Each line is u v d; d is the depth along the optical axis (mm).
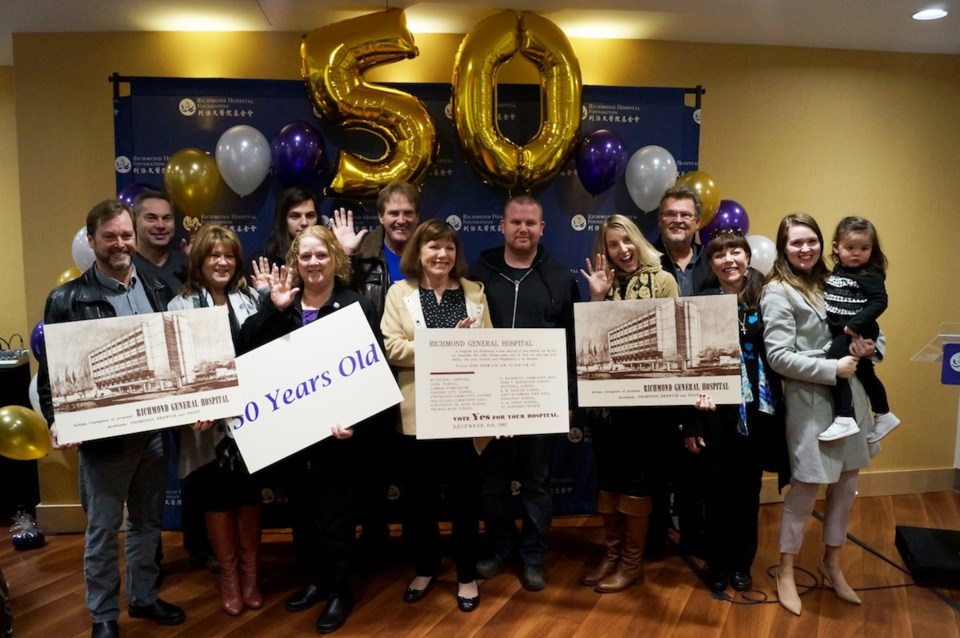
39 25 2982
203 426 2094
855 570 2688
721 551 2455
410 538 2404
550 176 2926
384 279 2518
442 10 2865
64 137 3104
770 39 3254
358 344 2193
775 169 3410
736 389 2246
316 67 2740
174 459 3096
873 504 3459
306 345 2174
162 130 3014
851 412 2201
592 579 2531
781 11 2859
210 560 2693
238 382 2125
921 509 3387
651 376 2271
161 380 2057
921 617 2318
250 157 2816
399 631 2225
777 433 2377
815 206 3459
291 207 2623
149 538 2266
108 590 2145
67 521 3150
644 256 2367
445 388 2203
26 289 3139
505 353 2250
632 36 3217
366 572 2646
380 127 2852
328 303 2229
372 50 2746
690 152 3203
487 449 2572
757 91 3352
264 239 3086
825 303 2273
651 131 3172
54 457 3158
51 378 1976
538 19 2797
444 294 2334
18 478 3301
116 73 2984
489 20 2775
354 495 2273
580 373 2299
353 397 2180
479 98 2781
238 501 2324
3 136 3605
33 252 3135
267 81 3018
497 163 2814
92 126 3102
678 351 2262
